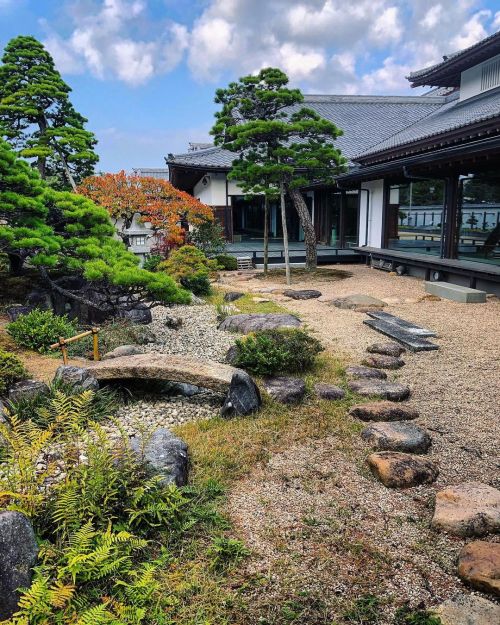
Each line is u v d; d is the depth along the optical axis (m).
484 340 6.78
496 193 10.02
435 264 11.55
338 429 4.06
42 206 7.23
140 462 3.06
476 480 3.31
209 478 3.30
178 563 2.51
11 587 2.06
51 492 2.81
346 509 2.98
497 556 2.41
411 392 4.91
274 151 11.53
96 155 13.66
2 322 6.97
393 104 24.52
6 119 13.56
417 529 2.79
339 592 2.32
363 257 16.59
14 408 4.05
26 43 13.15
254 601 2.28
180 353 6.49
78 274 8.17
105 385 4.85
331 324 7.94
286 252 12.48
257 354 5.23
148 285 6.71
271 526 2.82
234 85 12.23
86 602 2.17
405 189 14.10
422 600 2.27
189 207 13.61
